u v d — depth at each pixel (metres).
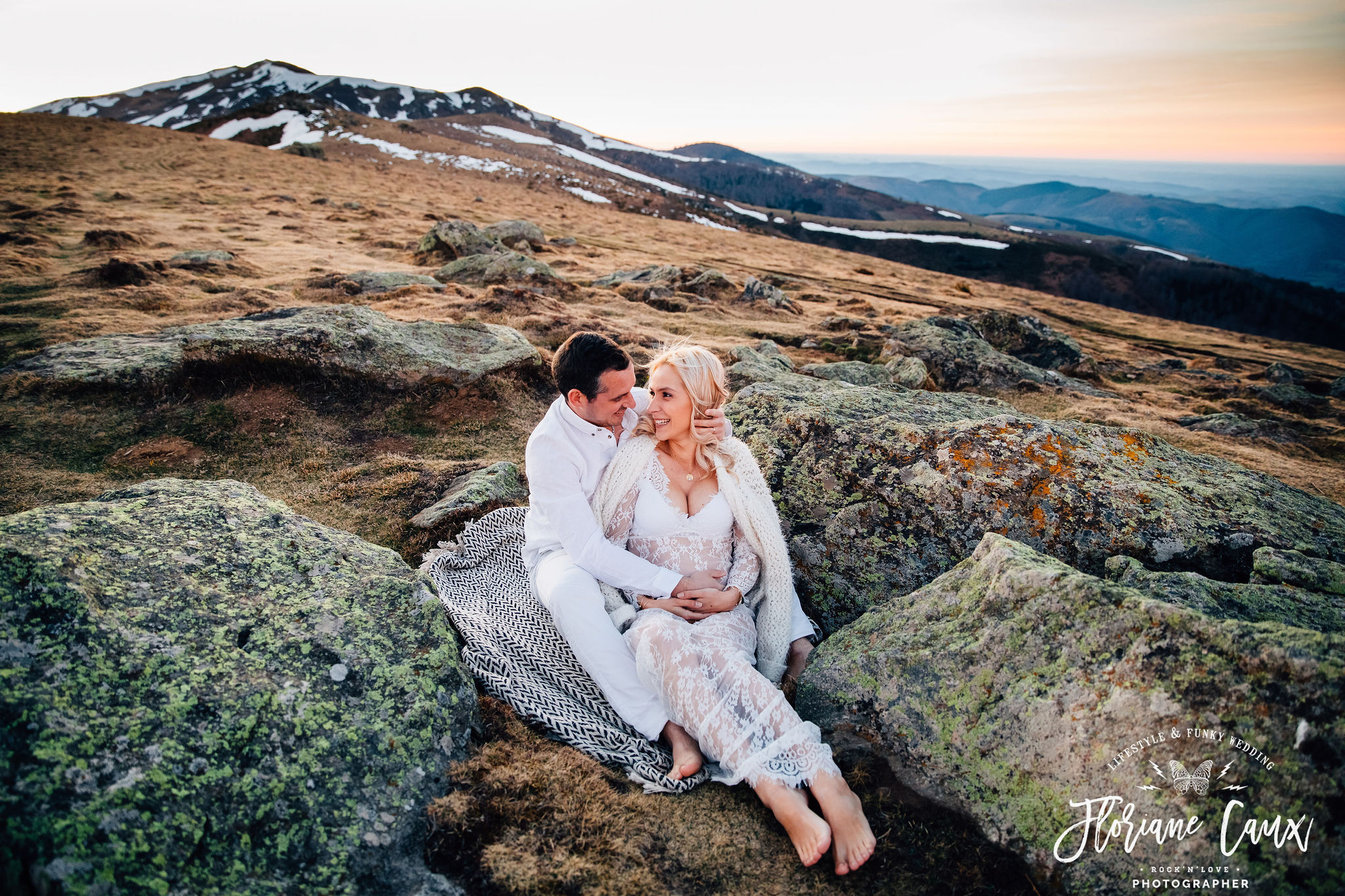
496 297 13.69
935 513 4.44
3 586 2.78
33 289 12.45
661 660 3.25
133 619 2.96
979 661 3.21
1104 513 4.16
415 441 7.48
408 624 3.54
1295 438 12.16
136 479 6.21
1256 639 2.63
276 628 3.26
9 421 6.78
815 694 3.62
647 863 2.75
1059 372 17.33
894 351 14.55
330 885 2.50
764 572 3.98
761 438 5.25
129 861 2.24
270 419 7.39
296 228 23.70
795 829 2.81
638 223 52.50
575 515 3.72
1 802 2.18
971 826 2.94
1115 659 2.88
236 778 2.62
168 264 14.90
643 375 10.32
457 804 2.84
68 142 40.91
